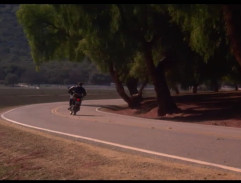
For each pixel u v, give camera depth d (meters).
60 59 67.81
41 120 38.25
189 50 47.28
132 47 44.72
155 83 50.91
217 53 45.34
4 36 176.12
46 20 62.62
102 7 26.14
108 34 35.59
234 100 56.97
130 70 65.12
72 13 26.77
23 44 177.50
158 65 51.00
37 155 19.08
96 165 16.39
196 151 19.86
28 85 150.50
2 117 43.16
